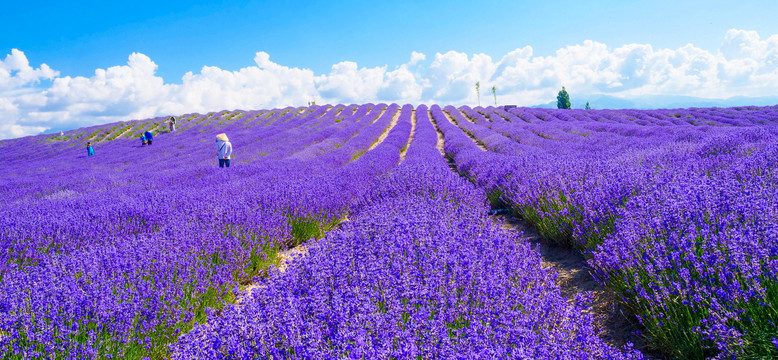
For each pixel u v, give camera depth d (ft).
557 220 16.84
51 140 133.08
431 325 8.06
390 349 7.45
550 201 18.20
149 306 11.18
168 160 66.64
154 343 10.47
